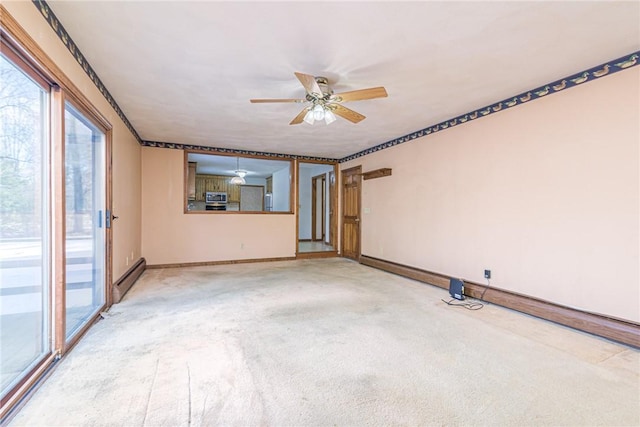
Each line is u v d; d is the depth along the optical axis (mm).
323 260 6527
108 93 3129
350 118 3189
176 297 3611
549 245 2975
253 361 2098
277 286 4188
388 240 5352
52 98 1979
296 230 6660
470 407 1625
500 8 1876
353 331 2637
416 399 1690
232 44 2271
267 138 5117
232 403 1635
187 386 1788
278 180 9367
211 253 5887
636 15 1941
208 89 3082
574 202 2783
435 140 4332
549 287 2971
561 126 2873
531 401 1679
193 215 5730
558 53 2410
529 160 3145
